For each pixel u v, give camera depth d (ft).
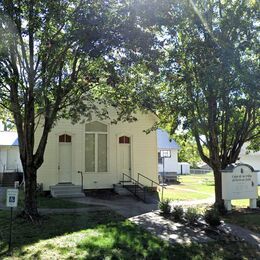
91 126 80.84
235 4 51.72
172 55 49.93
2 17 37.55
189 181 121.49
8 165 106.22
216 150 58.59
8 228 41.09
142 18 37.93
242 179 54.34
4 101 48.93
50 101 47.29
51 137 77.51
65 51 41.78
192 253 32.37
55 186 75.05
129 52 40.09
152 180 83.56
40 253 31.60
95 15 37.47
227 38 50.70
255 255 32.71
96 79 46.50
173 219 46.57
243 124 59.47
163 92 58.90
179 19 44.50
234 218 48.06
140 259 30.40
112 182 81.25
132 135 83.71
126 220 46.21
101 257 30.53
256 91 47.73
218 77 48.08
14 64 42.60
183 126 54.90
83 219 46.80
